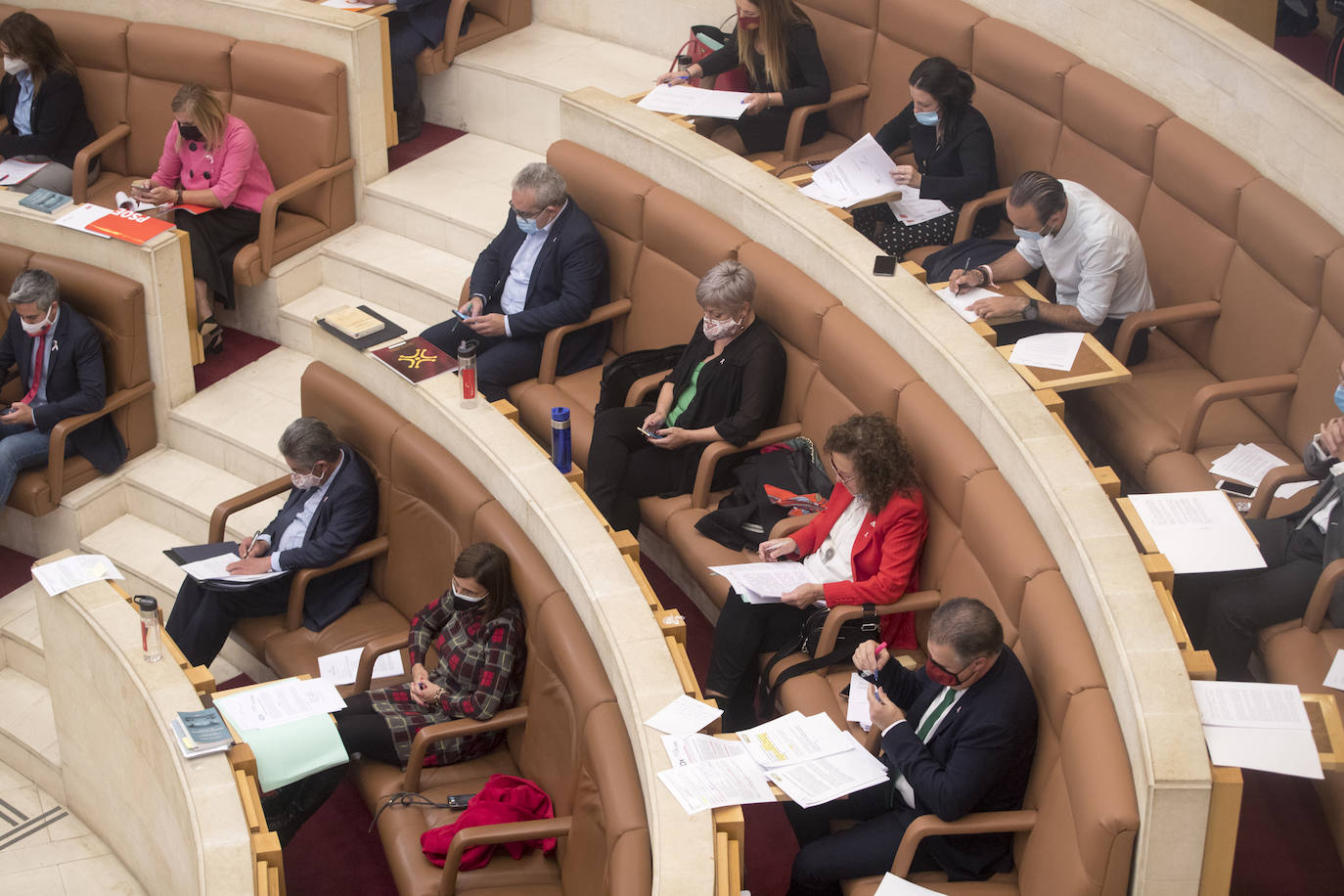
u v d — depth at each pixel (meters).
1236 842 4.69
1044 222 5.70
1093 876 3.87
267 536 6.38
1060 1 6.54
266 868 4.46
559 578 5.27
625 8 8.73
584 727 4.78
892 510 5.13
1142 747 3.80
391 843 5.09
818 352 5.91
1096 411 5.87
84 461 7.27
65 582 5.63
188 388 7.51
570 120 7.21
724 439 5.93
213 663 6.77
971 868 4.39
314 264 8.03
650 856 4.27
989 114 6.84
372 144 8.12
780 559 5.53
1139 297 5.87
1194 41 5.92
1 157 8.64
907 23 7.09
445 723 5.26
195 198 7.62
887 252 6.62
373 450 6.25
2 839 6.16
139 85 8.44
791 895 4.70
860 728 4.85
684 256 6.57
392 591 6.28
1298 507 5.11
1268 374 5.56
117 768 5.62
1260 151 5.70
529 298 6.84
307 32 7.95
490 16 8.98
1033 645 4.47
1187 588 5.00
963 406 5.23
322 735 5.14
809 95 7.21
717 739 4.49
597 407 6.41
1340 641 4.66
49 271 7.29
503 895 4.85
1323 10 8.04
